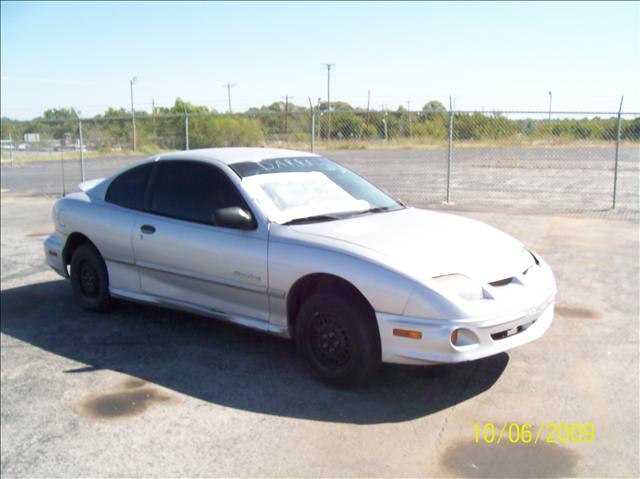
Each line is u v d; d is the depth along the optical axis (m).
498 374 4.47
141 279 5.59
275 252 4.50
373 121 28.20
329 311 4.22
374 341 4.11
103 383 4.62
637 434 3.61
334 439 3.68
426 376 4.48
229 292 4.87
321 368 4.36
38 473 3.48
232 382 4.52
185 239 5.09
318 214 4.88
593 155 25.66
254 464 3.46
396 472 3.32
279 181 5.07
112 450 3.69
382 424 3.83
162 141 30.72
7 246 9.77
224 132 26.45
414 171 21.02
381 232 4.46
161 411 4.13
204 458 3.55
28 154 36.53
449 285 3.92
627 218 10.60
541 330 4.25
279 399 4.22
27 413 4.21
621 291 6.38
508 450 3.48
